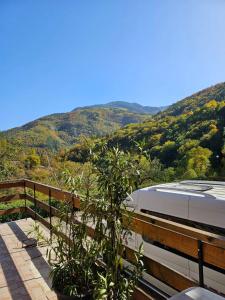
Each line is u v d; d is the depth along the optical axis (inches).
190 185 172.6
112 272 109.8
